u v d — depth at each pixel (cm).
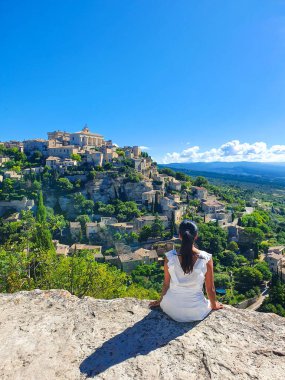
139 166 15100
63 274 2250
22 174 13500
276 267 8419
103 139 18362
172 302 564
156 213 11550
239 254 9475
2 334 565
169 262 552
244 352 504
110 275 2433
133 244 9781
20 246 2277
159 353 498
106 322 598
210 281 560
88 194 13162
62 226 10381
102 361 486
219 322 581
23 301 699
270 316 621
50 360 493
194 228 540
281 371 463
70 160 14475
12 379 455
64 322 604
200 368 466
